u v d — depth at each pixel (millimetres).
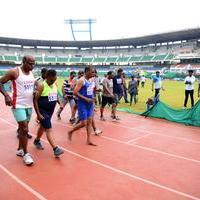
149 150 7113
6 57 61844
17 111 5676
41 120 6207
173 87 29406
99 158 6438
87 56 68000
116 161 6266
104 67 62188
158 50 61719
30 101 5805
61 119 10977
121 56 64250
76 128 7559
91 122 7680
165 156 6672
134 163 6164
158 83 14930
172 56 55469
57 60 65375
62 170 5688
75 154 6684
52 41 65562
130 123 10391
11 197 4551
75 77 10484
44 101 6160
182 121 10508
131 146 7434
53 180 5211
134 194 4715
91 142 7582
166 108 11305
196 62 51594
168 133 8930
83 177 5367
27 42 64812
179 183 5184
